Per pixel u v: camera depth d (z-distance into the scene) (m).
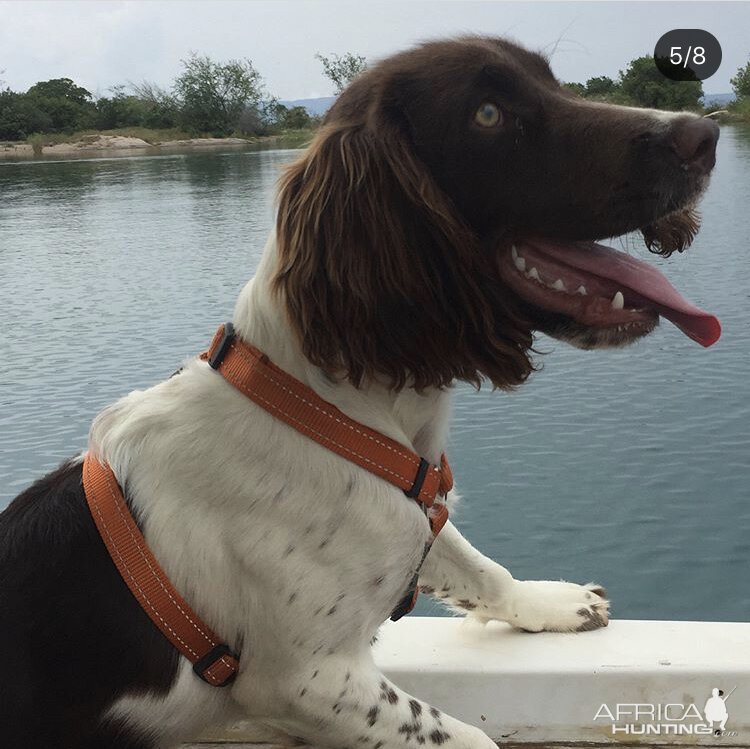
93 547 0.52
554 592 0.72
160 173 9.11
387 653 0.68
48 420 1.94
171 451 0.53
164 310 2.96
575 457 1.54
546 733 0.66
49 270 3.91
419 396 0.55
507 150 0.53
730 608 1.11
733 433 1.60
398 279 0.52
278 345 0.53
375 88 0.54
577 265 0.54
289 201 0.53
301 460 0.52
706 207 4.28
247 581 0.53
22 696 0.51
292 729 0.55
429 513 0.57
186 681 0.54
